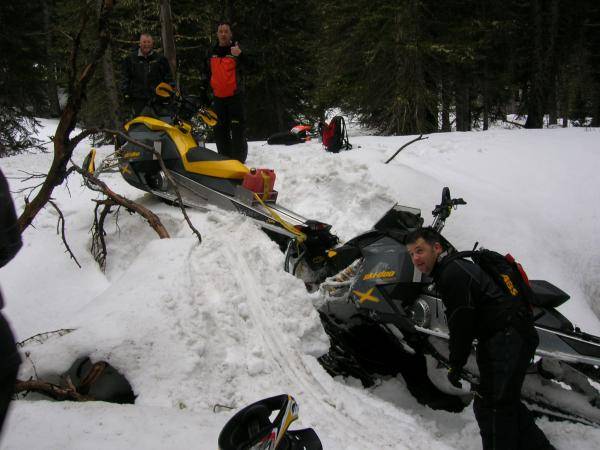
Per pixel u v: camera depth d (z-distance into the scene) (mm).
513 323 2889
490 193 7121
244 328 3912
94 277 5098
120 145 7090
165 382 3277
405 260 3982
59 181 3674
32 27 16359
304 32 19188
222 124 7340
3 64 15938
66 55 13500
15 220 1562
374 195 6250
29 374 3283
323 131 9000
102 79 14289
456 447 3316
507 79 17891
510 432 2898
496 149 8914
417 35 15438
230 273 4414
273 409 1922
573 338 3227
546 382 3445
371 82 16562
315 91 18641
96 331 3445
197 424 2754
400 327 3910
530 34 17828
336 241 4969
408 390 3988
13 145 16734
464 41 15891
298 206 6383
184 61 15969
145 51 7562
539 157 8375
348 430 3102
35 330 4406
